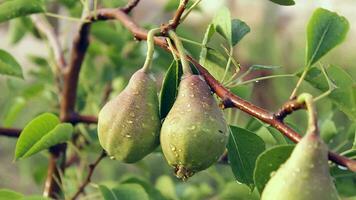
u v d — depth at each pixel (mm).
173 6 1676
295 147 910
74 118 1417
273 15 3801
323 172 899
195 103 965
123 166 2188
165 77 1008
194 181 1920
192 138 953
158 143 1004
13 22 1676
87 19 1240
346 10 3713
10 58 1321
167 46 1039
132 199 1179
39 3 1270
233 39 1123
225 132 966
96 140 1494
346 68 3424
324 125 1364
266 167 933
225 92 987
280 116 957
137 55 1696
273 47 3678
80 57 1407
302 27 3703
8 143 2812
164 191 1581
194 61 1010
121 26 1672
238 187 1393
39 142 1160
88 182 1332
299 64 3598
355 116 1096
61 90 1615
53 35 1614
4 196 1189
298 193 893
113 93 1681
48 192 1441
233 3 3842
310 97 928
